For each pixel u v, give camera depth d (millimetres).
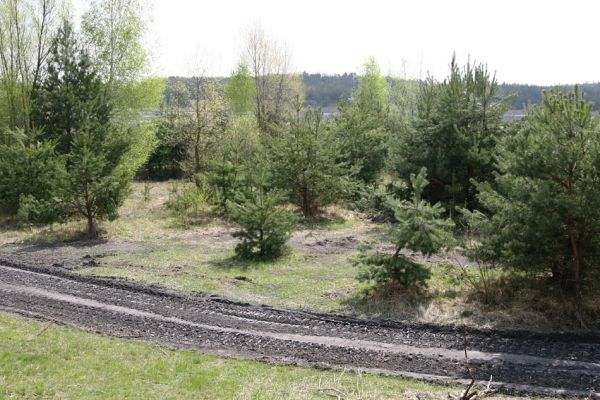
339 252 19969
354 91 56938
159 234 23141
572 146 12180
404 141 23625
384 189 24703
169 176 42156
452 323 12750
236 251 19031
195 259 19000
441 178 22328
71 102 26609
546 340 11789
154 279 16359
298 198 26625
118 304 14391
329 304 14320
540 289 13984
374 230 23672
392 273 14352
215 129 35062
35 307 14031
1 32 29922
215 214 26422
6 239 22234
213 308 14117
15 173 24766
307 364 10727
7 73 30109
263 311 13906
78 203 22422
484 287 14359
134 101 32406
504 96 22188
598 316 12711
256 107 54375
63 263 18250
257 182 20750
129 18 31766
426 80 24359
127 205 29484
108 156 24625
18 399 8398
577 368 10438
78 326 12664
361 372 10352
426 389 9539
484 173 22047
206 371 10180
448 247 14336
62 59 27297
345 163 25938
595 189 11914
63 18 31156
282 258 18969
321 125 25984
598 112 12750
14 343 11008
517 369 10422
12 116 29969
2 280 16438
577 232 12500
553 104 12750
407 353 11281
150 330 12617
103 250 20375
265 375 10117
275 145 26375
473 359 10922
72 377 9523
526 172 13000
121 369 10094
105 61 31562
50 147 25078
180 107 38625
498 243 13555
